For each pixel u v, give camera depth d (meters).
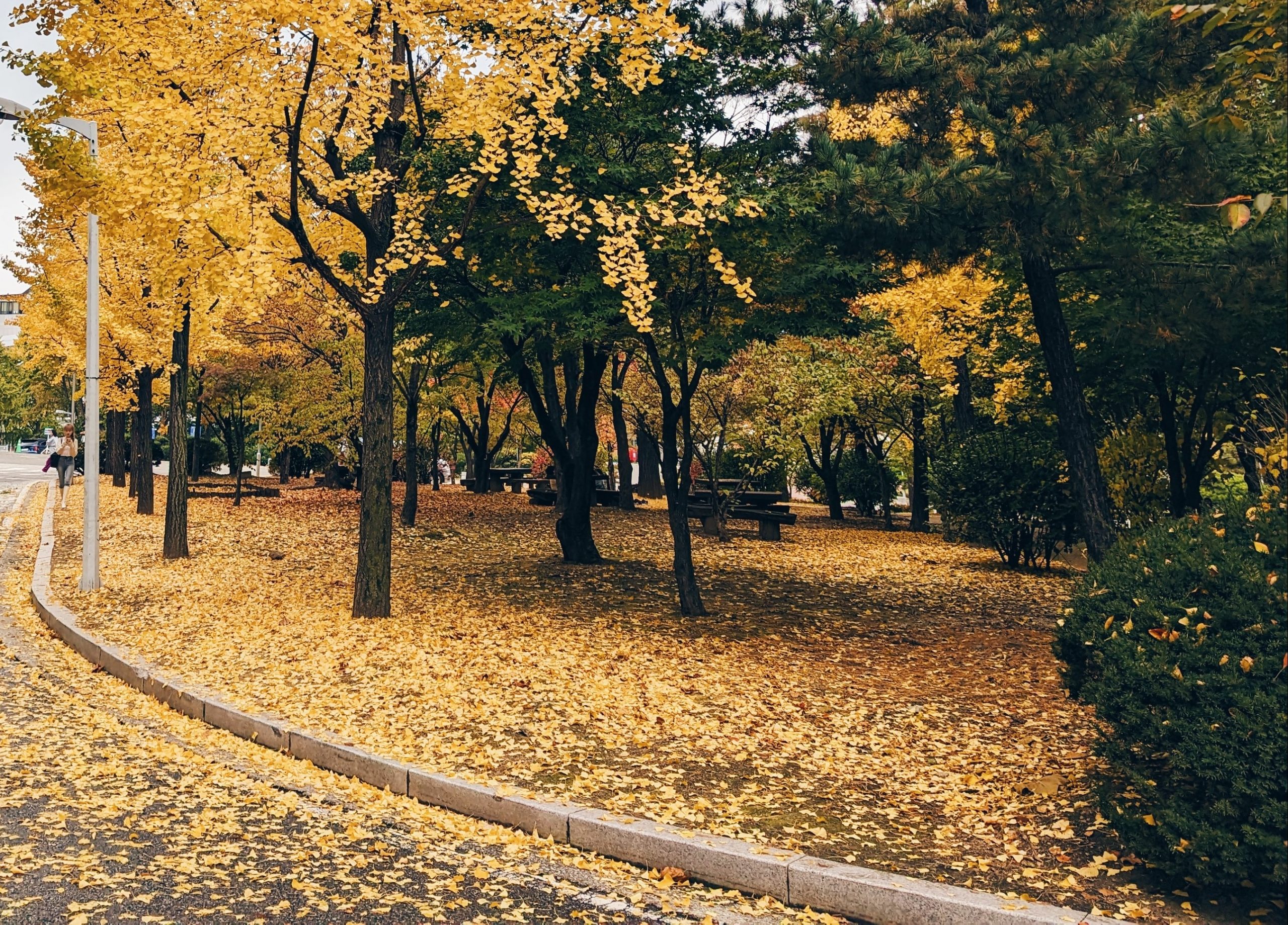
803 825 5.52
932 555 20.58
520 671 9.03
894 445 34.19
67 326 22.52
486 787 5.97
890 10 12.59
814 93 11.68
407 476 21.59
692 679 9.19
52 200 14.00
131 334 18.44
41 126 12.09
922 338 20.44
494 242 12.48
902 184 9.82
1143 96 10.34
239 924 4.20
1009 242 9.93
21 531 20.06
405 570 15.61
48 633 11.22
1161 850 4.56
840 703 8.50
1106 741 4.89
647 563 17.22
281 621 11.23
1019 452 18.34
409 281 11.20
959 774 6.51
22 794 5.75
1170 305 9.82
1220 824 4.28
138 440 26.41
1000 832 5.45
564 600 13.38
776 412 21.45
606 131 12.07
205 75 9.57
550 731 7.31
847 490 33.75
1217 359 11.95
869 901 4.55
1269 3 5.20
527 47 10.06
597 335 11.34
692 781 6.32
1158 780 4.89
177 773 6.45
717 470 21.70
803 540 22.86
